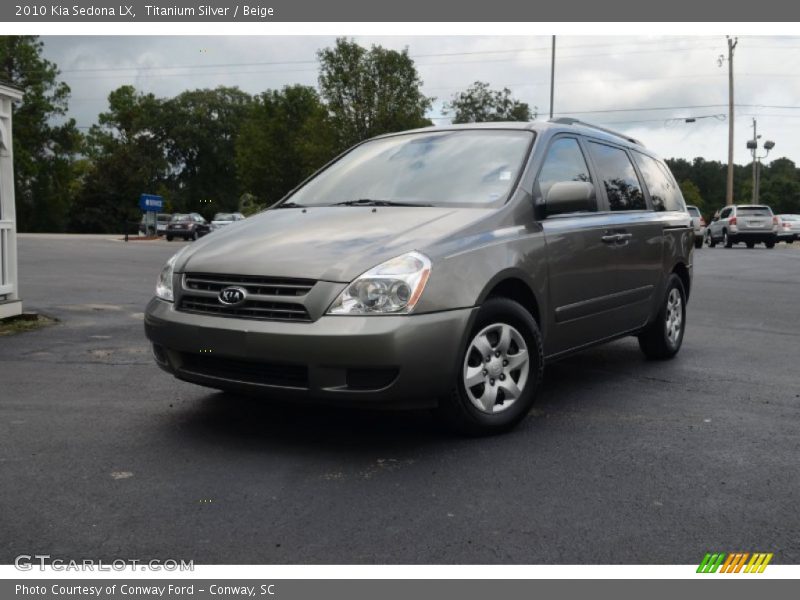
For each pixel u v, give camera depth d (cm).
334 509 318
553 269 460
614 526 304
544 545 287
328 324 364
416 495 333
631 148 625
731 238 3209
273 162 5962
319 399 371
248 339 373
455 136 520
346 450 394
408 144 530
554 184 455
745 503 329
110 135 8500
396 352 364
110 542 287
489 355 414
